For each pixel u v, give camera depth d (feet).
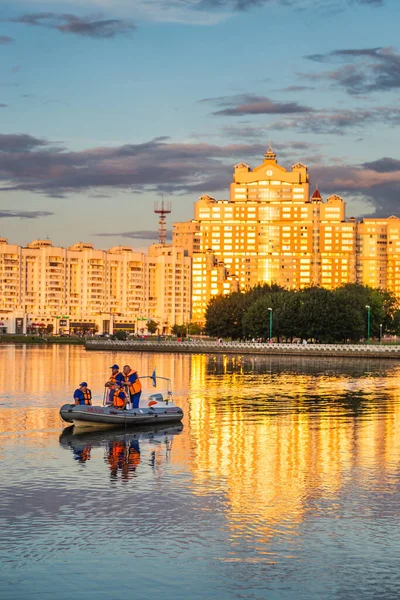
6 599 81.41
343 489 122.11
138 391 200.95
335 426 189.26
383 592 83.35
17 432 181.06
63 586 84.48
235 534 100.12
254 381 345.10
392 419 203.10
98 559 91.66
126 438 172.24
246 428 186.80
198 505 112.78
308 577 86.89
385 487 123.34
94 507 111.55
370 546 96.02
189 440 168.76
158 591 83.46
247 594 82.89
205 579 86.33
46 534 99.76
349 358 597.11
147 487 123.34
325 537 99.04
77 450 156.56
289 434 176.24
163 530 101.50
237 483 126.00
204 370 435.53
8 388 309.01
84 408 185.16
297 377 371.15
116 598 81.82
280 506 112.37
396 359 581.53
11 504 112.98
